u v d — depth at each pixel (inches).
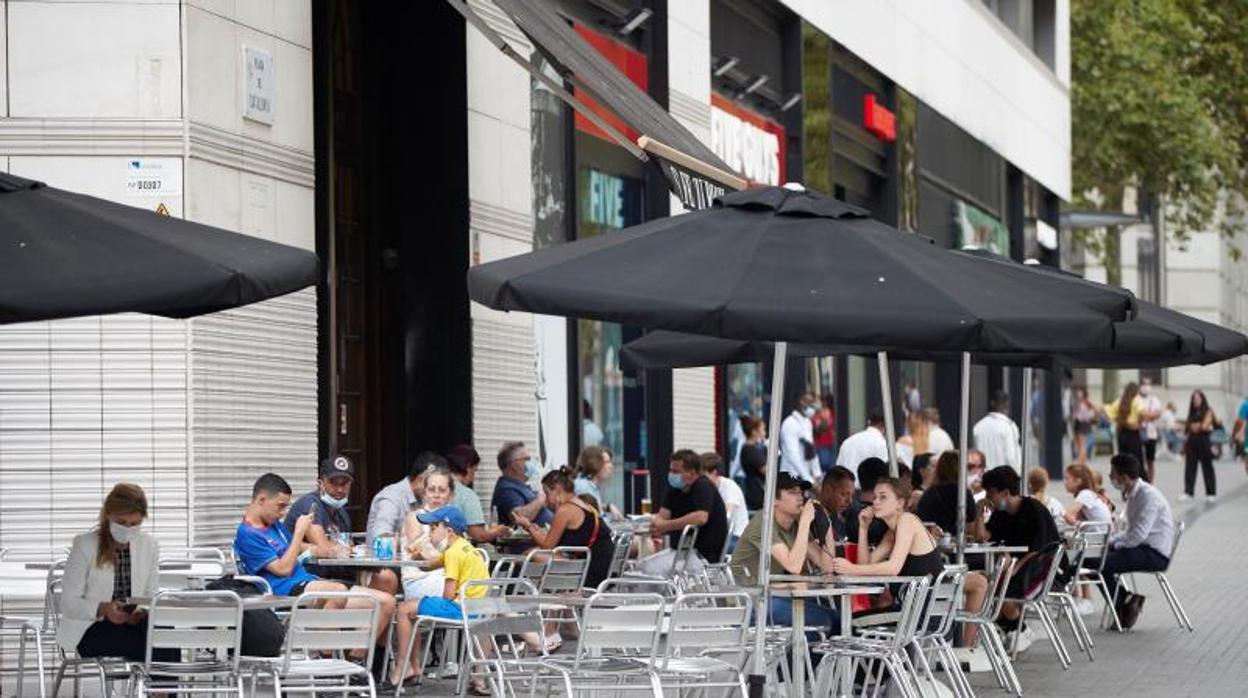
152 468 861.2
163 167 860.6
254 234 912.3
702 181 994.1
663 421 1379.2
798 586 755.4
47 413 861.2
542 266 666.8
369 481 1095.0
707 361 992.2
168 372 861.8
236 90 900.6
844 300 647.8
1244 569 1550.2
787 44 1678.2
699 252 671.8
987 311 648.4
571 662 711.7
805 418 1558.8
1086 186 3243.1
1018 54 2600.9
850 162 1863.9
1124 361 1063.0
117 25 863.7
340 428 1064.8
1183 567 1572.3
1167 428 3870.6
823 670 786.2
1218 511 2235.5
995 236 2513.5
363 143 1098.7
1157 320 995.3
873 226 709.9
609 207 1325.0
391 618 853.8
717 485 1233.4
